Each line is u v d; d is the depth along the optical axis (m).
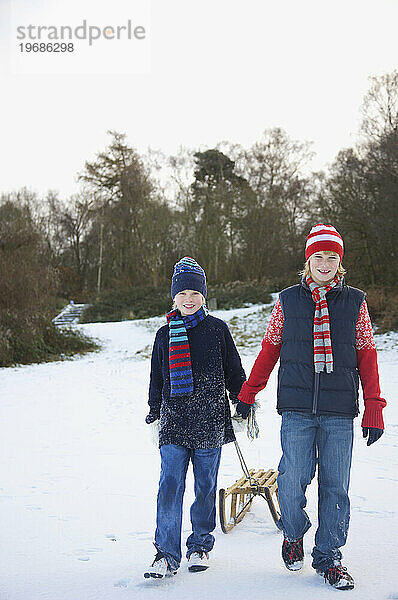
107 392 11.40
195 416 3.25
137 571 3.11
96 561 3.26
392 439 6.53
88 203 55.38
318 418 3.07
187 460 3.31
